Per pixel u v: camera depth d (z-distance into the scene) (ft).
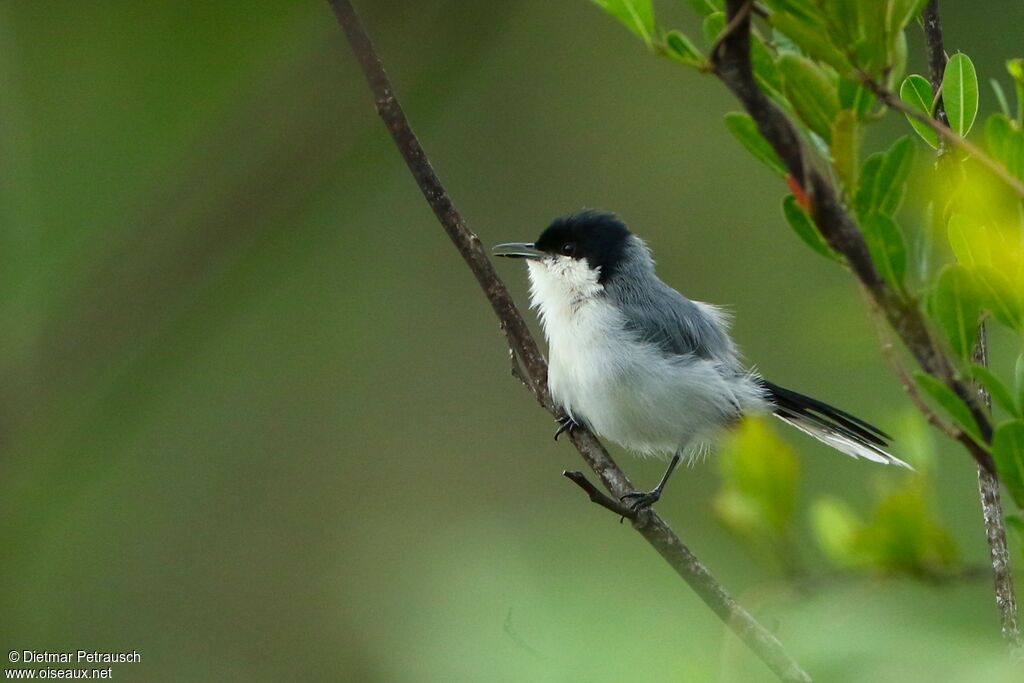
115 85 39.40
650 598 12.17
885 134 40.42
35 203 38.99
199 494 44.60
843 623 10.24
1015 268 10.82
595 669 11.59
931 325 10.93
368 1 39.14
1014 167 11.28
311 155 38.86
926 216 11.48
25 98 39.52
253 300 41.50
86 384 37.37
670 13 46.85
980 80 41.16
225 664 41.01
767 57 11.51
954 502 29.60
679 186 47.11
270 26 38.52
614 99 47.98
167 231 38.81
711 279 45.73
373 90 20.89
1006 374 15.83
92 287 38.04
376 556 21.15
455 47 40.50
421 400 46.19
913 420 15.65
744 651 11.67
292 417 45.93
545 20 48.21
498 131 48.11
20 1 39.17
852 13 10.27
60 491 36.94
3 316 37.42
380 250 47.34
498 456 44.98
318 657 41.57
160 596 42.39
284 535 44.09
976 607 10.11
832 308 14.78
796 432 38.06
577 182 47.37
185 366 39.88
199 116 39.01
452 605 12.50
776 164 11.95
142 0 38.58
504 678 11.69
